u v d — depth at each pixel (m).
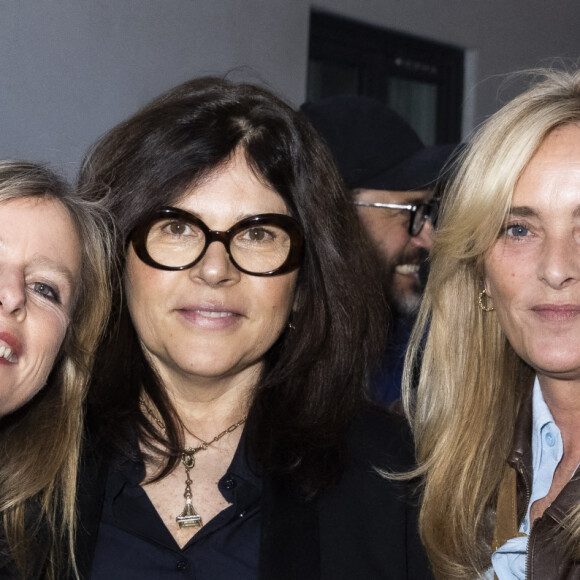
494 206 1.74
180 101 1.92
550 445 1.84
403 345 2.68
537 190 1.69
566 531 1.68
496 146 1.75
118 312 1.97
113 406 1.95
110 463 1.91
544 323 1.72
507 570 1.79
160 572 1.83
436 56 5.89
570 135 1.69
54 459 1.84
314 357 2.02
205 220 1.84
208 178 1.84
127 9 4.35
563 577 1.68
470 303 1.97
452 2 5.74
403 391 2.09
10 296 1.64
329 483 1.93
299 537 1.86
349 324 2.04
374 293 2.13
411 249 3.01
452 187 1.89
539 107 1.71
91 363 1.93
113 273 1.95
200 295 1.84
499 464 1.93
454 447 1.94
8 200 1.72
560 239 1.68
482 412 1.96
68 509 1.82
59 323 1.75
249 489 1.91
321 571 1.84
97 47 4.26
